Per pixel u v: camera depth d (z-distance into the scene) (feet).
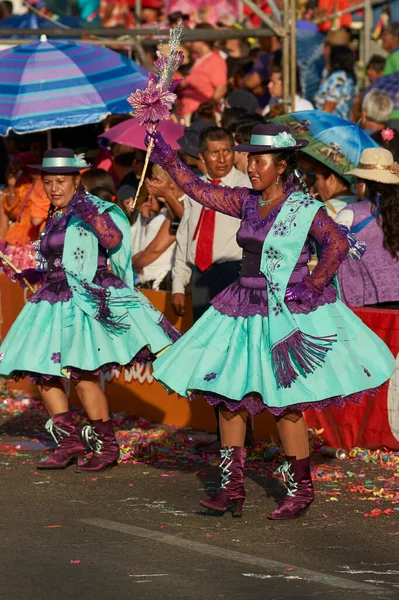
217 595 30.45
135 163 67.26
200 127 59.26
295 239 37.14
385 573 32.40
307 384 36.78
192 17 93.20
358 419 48.29
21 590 30.94
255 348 37.45
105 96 64.08
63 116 62.85
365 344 38.81
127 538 36.09
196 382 37.50
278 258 37.37
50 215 46.73
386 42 83.35
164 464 47.42
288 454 38.73
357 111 76.02
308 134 56.18
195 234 48.93
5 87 64.34
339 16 86.53
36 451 50.44
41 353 45.03
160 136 39.75
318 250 39.22
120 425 56.24
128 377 58.29
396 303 49.08
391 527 37.42
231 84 87.45
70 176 46.11
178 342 39.09
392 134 57.06
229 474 38.58
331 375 36.96
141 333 44.93
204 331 38.73
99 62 66.39
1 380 68.44
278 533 36.73
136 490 42.86
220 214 48.39
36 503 40.81
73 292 44.96
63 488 43.19
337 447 49.16
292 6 68.28
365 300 49.11
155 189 54.13
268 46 86.02
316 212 37.14
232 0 93.25
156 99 39.22
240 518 38.60
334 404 37.81
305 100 75.31
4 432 54.95
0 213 70.08
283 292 37.22
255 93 83.82
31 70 65.26
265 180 37.86
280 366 36.70
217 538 36.11
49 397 46.52
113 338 45.03
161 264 57.72
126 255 45.85
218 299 38.93
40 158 68.90
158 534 36.55
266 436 50.62
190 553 34.40
